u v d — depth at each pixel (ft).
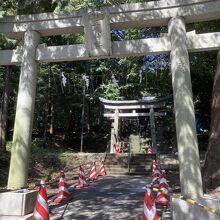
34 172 49.96
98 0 34.91
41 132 84.07
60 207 25.85
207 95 73.87
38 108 76.64
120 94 78.54
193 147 19.63
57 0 23.89
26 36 23.99
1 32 24.41
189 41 21.59
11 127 76.33
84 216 22.82
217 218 17.72
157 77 70.28
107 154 57.41
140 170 51.39
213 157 24.64
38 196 17.70
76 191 33.45
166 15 21.91
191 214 18.10
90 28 22.45
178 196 18.67
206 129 81.25
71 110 83.15
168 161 55.31
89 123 88.17
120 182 39.96
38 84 72.84
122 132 81.87
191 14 21.40
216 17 21.71
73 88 83.20
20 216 19.65
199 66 45.85
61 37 63.10
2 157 49.16
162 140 74.33
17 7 28.14
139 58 61.46
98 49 22.54
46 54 23.82
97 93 77.46
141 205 26.21
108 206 25.96
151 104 68.95
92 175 43.29
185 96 20.31
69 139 87.92
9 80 52.37
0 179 42.11
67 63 78.38
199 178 19.31
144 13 22.34
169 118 76.23
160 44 22.08
